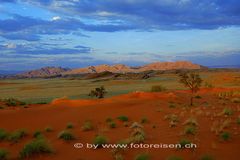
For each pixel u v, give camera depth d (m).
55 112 23.41
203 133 12.51
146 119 16.58
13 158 10.12
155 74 182.50
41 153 10.27
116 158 9.09
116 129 14.47
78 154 10.16
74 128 15.57
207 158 8.65
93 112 21.89
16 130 15.21
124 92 64.31
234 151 9.68
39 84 126.62
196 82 28.50
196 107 23.91
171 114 19.05
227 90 47.31
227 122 14.11
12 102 37.41
